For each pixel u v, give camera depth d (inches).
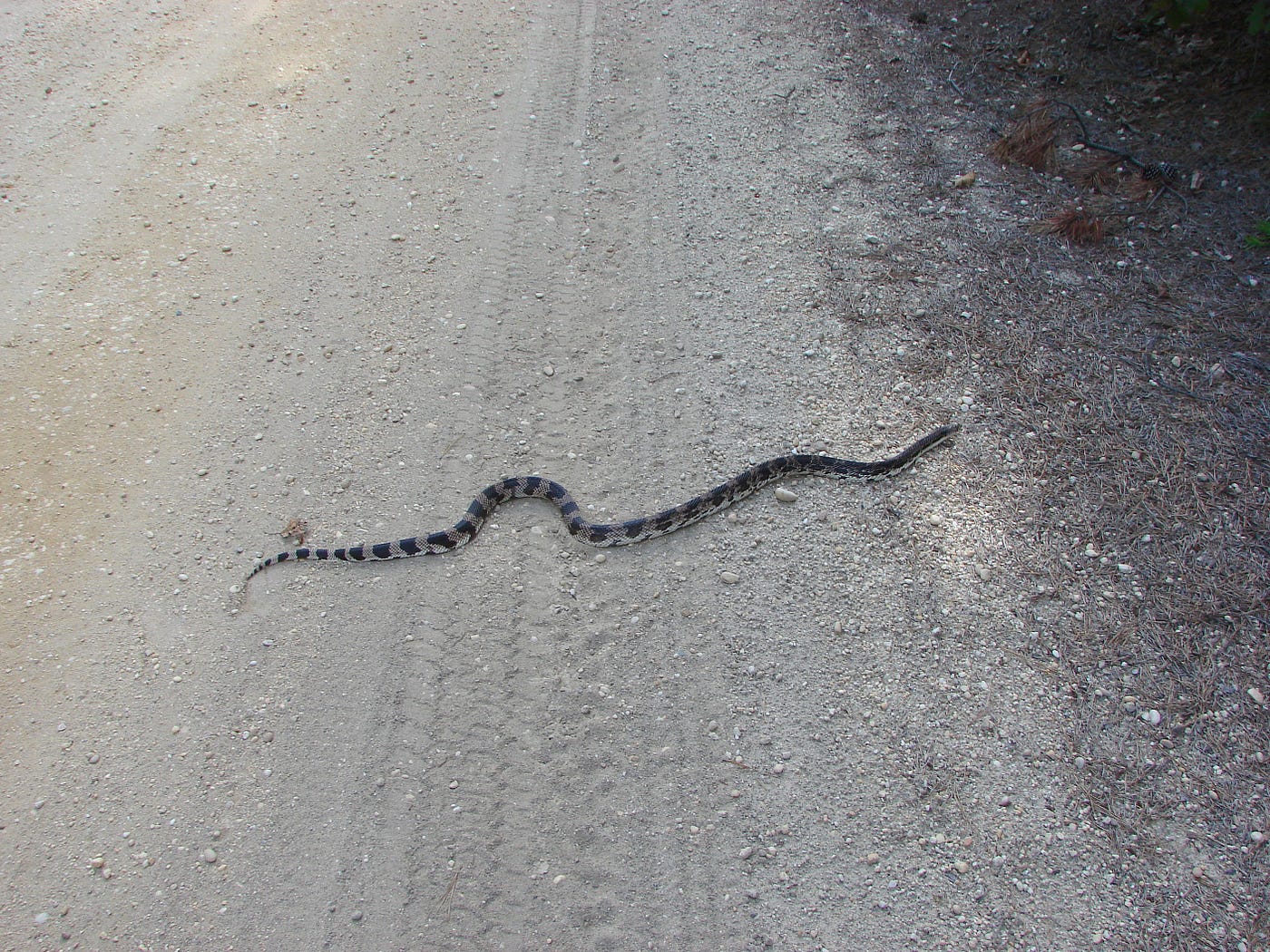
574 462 89.2
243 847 70.5
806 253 103.5
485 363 95.7
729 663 77.6
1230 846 68.7
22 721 75.0
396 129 118.0
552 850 70.4
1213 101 113.0
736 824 70.9
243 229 106.5
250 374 94.2
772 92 121.6
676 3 136.9
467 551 84.6
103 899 68.6
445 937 67.4
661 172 112.8
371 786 72.7
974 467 86.8
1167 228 102.3
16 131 117.1
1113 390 90.0
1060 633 77.4
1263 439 85.7
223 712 75.7
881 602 79.9
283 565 83.1
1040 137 109.7
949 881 68.4
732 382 93.8
